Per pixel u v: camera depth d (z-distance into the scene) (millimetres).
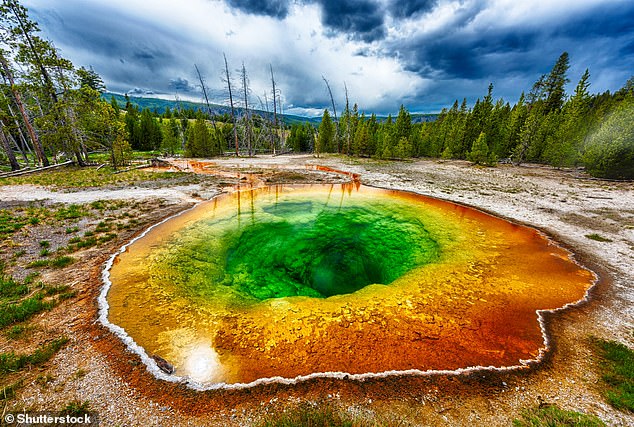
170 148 40969
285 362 4355
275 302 6285
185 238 9383
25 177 17469
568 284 7008
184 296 6270
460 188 18219
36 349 4262
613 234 10336
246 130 47469
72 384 3693
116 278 6727
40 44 19297
